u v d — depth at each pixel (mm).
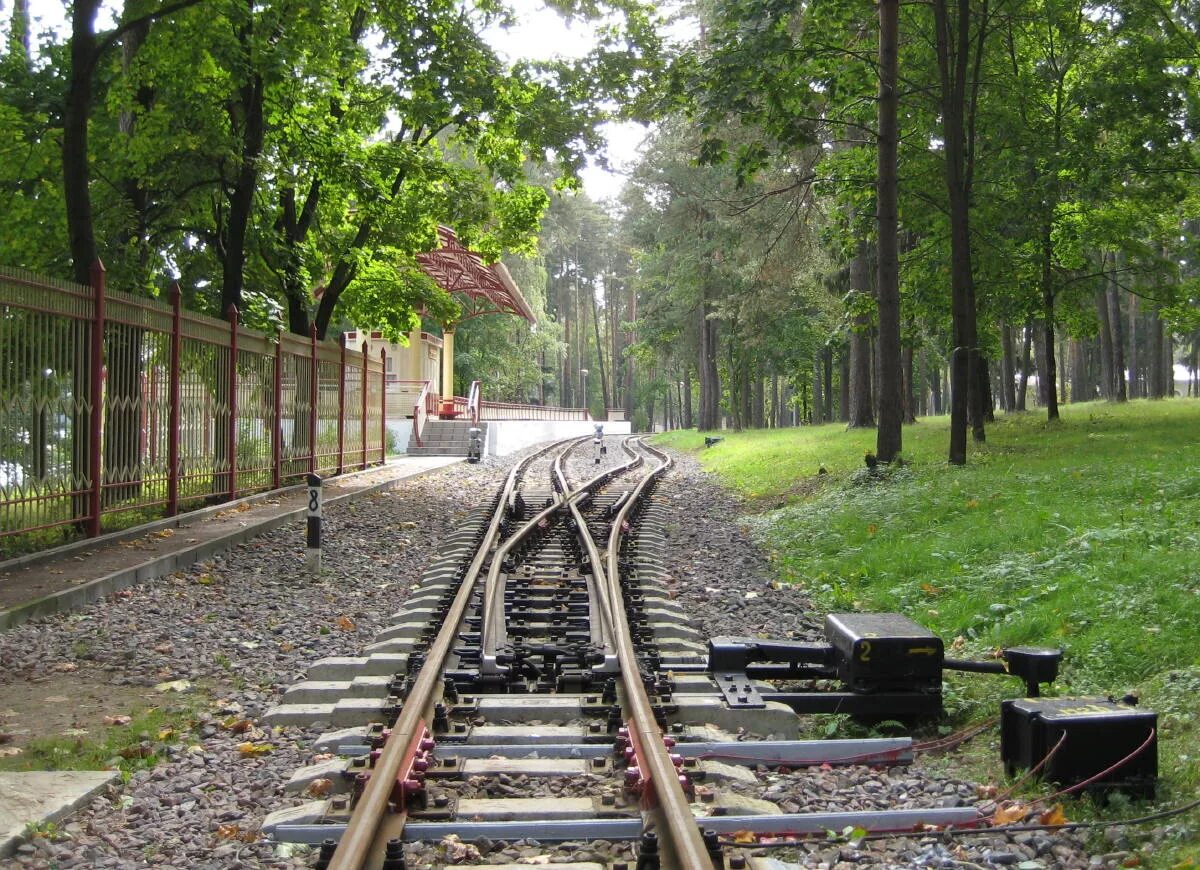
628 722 5965
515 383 72312
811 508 16922
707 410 54688
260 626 9703
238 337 17766
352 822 4305
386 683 7086
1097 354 63938
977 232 22844
